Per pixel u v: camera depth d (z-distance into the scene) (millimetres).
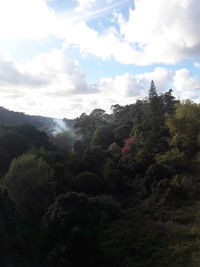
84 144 87938
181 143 59406
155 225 39594
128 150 67250
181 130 57688
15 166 44438
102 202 44781
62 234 33344
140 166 59281
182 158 53844
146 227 39406
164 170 52438
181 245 33625
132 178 58156
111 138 86125
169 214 42656
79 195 37375
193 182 48719
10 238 36844
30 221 40281
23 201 42719
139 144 67438
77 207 35688
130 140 69562
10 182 43625
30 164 44875
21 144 63406
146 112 79625
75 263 31891
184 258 31109
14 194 43125
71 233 32594
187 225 38562
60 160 59344
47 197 43031
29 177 43562
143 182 52938
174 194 47000
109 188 53625
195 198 45469
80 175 52906
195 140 57188
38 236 36875
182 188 47344
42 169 44656
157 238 36094
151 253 33438
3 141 61969
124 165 61781
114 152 71750
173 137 58625
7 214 38719
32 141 69938
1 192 40312
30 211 42094
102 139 85625
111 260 33375
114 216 43906
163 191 47812
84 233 32906
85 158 64312
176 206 44844
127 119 92938
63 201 36156
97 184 52531
